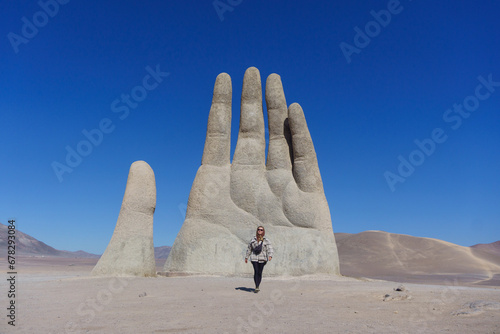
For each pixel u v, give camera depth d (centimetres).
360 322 745
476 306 880
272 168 2514
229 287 1409
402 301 1014
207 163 2498
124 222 1977
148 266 1966
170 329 690
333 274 2330
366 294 1155
